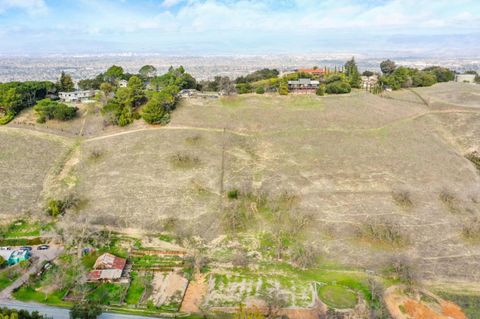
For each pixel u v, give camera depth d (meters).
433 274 55.56
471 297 51.31
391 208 69.25
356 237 63.66
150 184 77.56
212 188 76.56
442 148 88.81
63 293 52.41
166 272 57.44
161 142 90.56
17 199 73.81
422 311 49.00
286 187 75.69
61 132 95.62
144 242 64.69
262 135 93.62
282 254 61.34
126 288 53.47
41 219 69.94
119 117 99.25
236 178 78.94
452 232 63.81
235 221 68.31
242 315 42.72
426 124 101.06
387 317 48.00
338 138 91.12
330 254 60.81
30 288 53.28
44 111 98.25
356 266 58.06
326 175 78.56
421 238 62.59
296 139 91.12
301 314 48.44
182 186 77.00
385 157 83.62
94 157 85.94
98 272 55.53
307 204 71.38
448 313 48.72
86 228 64.75
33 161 84.12
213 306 50.09
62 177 80.56
